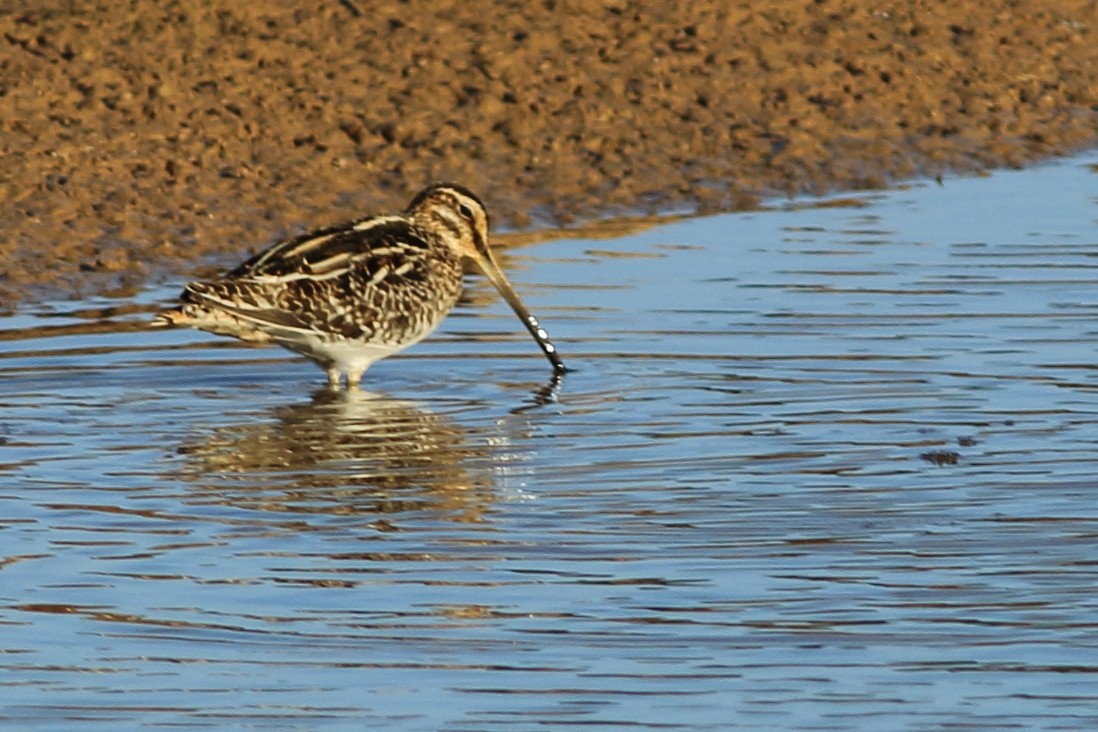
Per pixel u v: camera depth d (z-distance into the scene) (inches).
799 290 636.7
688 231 719.7
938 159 822.5
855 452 488.7
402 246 575.8
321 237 571.2
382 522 442.9
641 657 371.6
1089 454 485.1
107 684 361.4
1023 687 358.9
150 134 764.0
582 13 901.8
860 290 634.2
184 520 444.5
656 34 892.0
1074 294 626.5
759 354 575.8
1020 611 390.3
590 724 346.0
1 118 764.0
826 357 570.6
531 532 435.2
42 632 382.6
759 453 489.4
